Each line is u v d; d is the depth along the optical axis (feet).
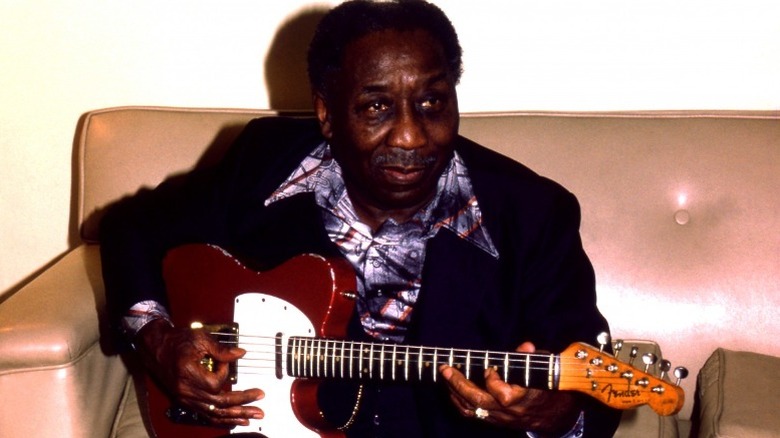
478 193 5.14
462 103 6.91
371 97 4.61
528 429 4.58
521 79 6.78
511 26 6.66
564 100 6.78
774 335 5.67
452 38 4.78
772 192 5.73
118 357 5.93
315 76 4.98
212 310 5.27
